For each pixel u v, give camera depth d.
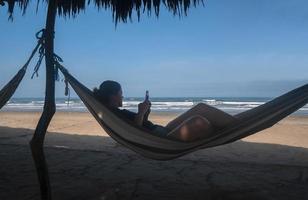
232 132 2.41
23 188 3.38
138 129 2.48
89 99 2.61
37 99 42.06
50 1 2.64
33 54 2.66
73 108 22.39
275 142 7.12
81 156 5.00
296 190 3.59
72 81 2.64
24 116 14.08
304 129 9.54
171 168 4.41
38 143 2.61
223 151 5.85
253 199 3.30
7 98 2.73
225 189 3.58
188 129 2.60
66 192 3.32
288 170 4.43
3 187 3.41
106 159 4.83
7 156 4.89
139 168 4.36
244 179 3.97
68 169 4.22
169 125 2.77
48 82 2.63
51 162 4.58
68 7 3.12
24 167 4.23
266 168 4.53
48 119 2.62
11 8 3.03
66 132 8.20
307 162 5.08
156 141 2.51
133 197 3.25
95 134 7.85
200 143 2.45
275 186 3.72
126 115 2.78
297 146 6.62
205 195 3.38
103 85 2.85
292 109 2.45
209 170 4.36
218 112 2.65
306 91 2.37
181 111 18.44
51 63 2.63
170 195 3.34
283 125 10.59
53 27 2.65
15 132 7.82
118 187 3.53
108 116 2.56
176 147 2.51
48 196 2.67
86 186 3.53
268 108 2.36
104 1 3.05
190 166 4.55
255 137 7.88
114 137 2.72
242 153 5.72
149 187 3.57
